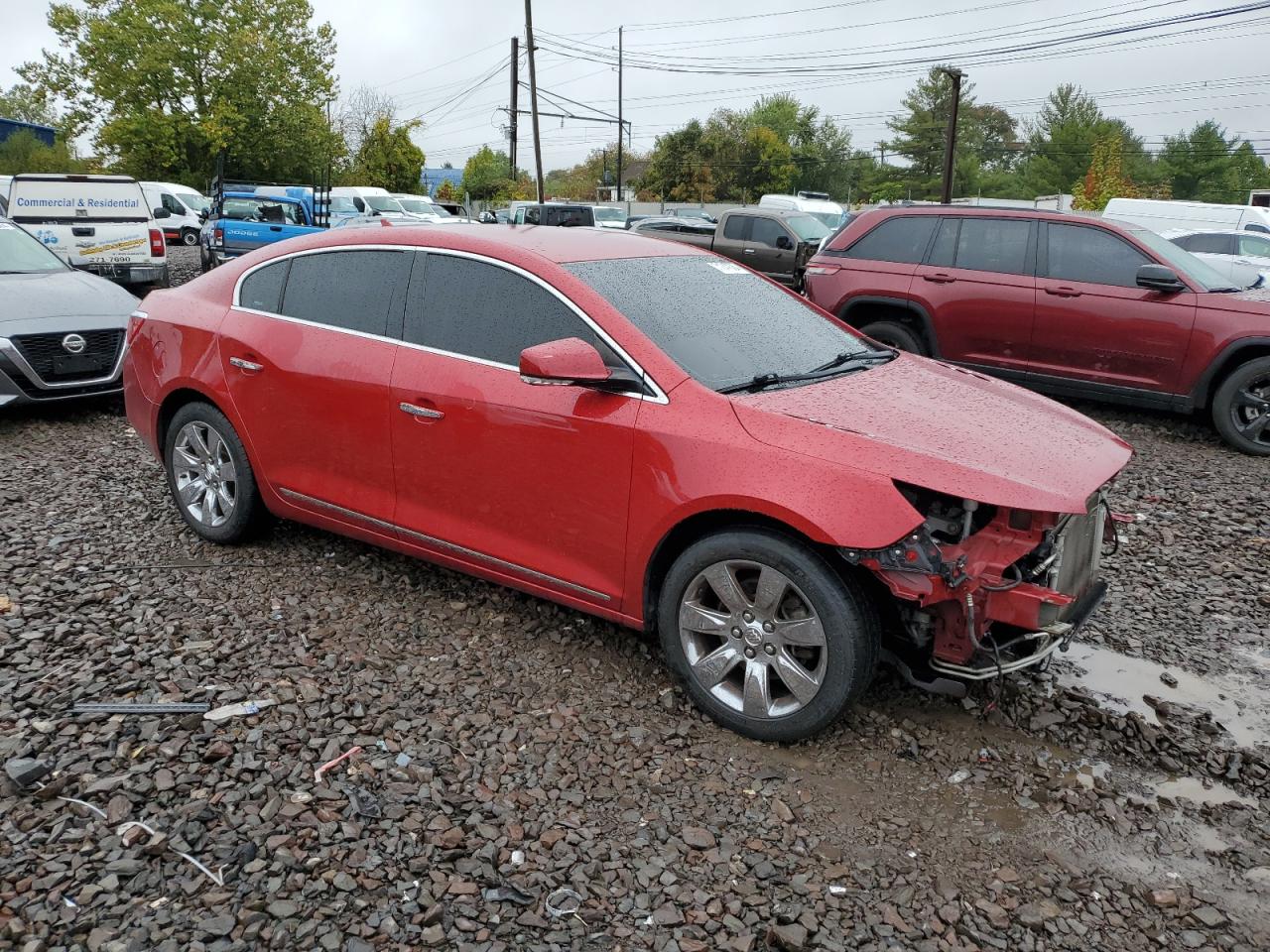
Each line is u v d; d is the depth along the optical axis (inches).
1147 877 114.3
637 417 141.1
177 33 1584.6
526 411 150.7
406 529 170.1
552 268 154.6
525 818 119.8
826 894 108.9
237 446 192.1
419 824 117.4
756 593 135.1
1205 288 319.9
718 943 101.3
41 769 123.3
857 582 129.5
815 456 129.3
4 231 354.6
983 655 132.7
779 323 171.9
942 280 362.6
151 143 1601.9
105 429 307.3
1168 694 158.7
